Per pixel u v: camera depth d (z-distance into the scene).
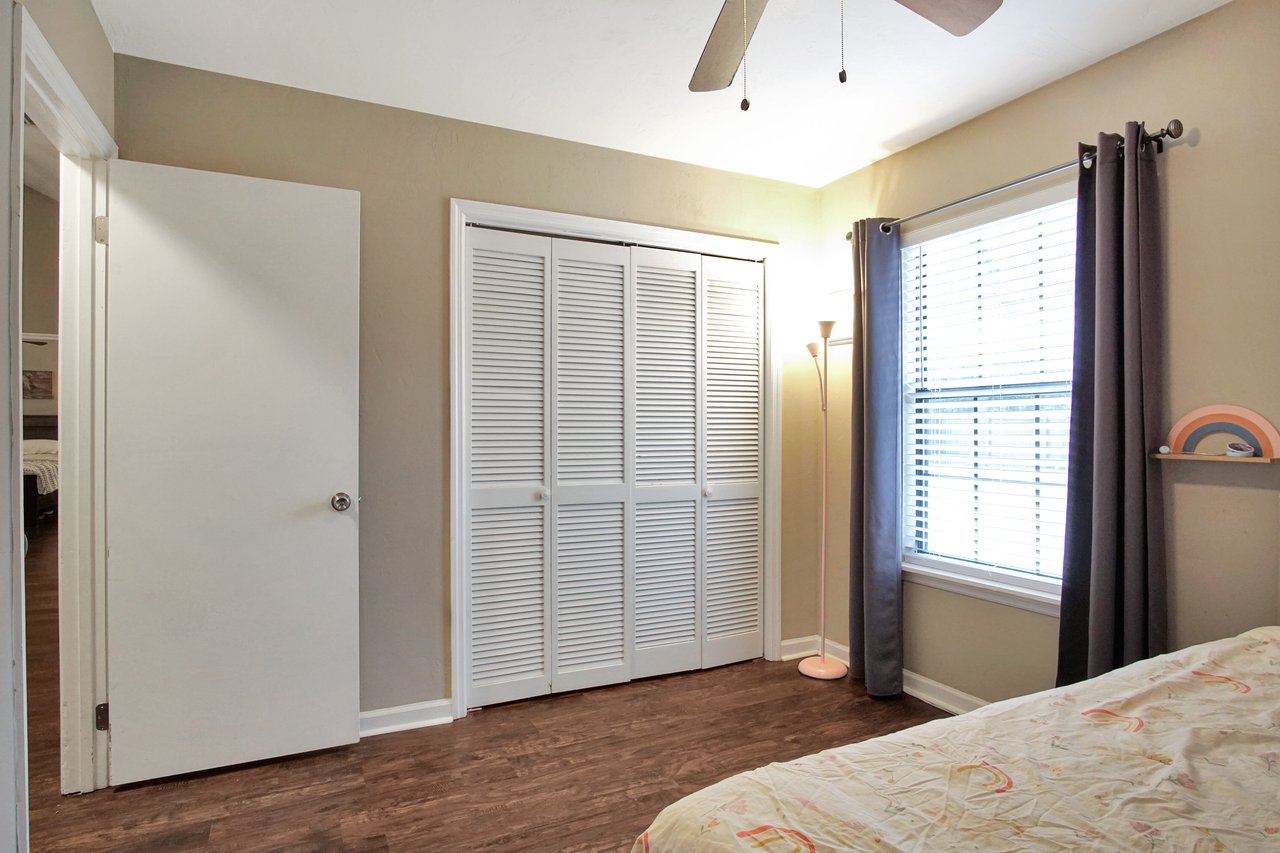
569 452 3.01
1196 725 1.30
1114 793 1.06
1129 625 2.08
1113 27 2.10
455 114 2.72
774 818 0.99
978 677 2.73
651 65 2.36
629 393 3.13
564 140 2.97
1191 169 2.05
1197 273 2.03
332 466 2.42
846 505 3.38
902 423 3.06
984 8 1.47
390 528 2.64
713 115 2.74
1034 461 2.54
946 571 2.88
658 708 2.84
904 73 2.39
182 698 2.22
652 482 3.20
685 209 3.24
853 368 3.12
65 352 2.12
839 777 1.12
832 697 2.97
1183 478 2.07
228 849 1.87
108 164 2.15
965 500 2.82
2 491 1.32
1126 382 2.10
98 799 2.12
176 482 2.21
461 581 2.76
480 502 2.82
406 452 2.66
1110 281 2.13
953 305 2.86
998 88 2.50
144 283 2.18
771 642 3.45
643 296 3.17
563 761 2.38
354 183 2.58
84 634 2.15
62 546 2.13
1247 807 1.02
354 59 2.31
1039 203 2.46
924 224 2.96
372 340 2.61
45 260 4.99
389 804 2.10
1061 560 2.44
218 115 2.39
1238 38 1.95
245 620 2.29
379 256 2.62
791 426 3.51
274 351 2.34
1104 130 2.29
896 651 2.97
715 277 3.33
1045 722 1.34
